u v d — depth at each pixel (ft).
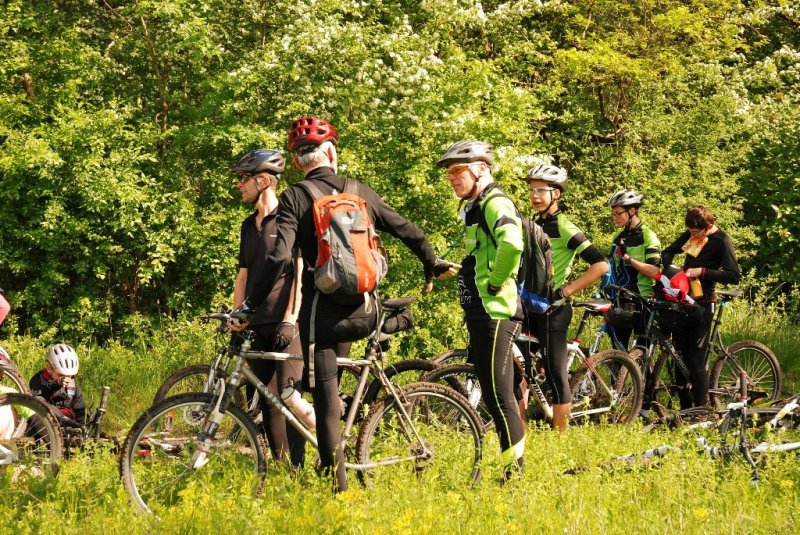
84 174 48.39
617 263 36.35
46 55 53.21
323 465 21.77
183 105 56.29
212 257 50.83
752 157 67.15
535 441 25.71
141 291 53.11
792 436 25.54
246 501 19.71
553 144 65.21
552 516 19.38
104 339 51.90
